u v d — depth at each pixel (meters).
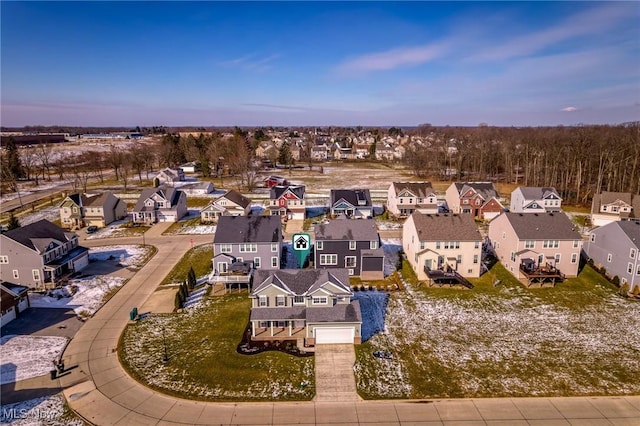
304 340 35.22
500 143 133.00
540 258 48.03
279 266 49.06
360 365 31.88
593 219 69.31
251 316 35.34
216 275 45.06
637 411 26.78
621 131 120.12
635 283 44.09
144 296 44.19
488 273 49.50
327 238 47.94
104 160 136.50
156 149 148.38
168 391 28.67
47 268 45.97
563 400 27.86
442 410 26.89
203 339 35.34
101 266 52.84
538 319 39.19
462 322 38.62
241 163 109.62
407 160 154.75
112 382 29.70
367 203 73.88
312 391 28.81
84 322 38.62
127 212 79.81
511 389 29.02
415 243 49.16
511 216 50.34
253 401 27.72
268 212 79.69
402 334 36.50
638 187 82.31
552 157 101.56
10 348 34.09
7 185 102.38
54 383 29.56
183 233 67.25
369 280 47.88
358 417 26.25
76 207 70.56
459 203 74.19
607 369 31.36
